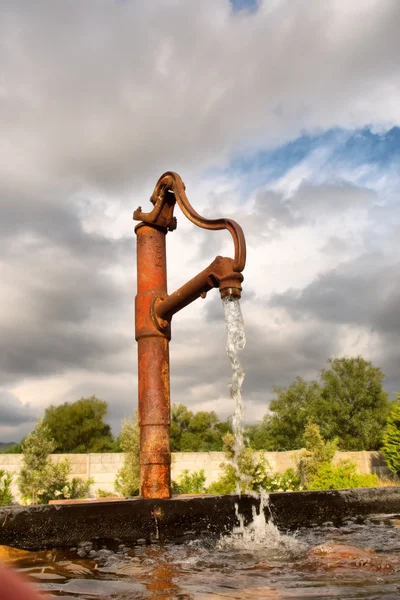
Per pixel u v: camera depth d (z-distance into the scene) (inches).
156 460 127.1
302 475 478.3
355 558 73.3
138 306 139.7
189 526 96.3
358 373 1312.7
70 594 52.9
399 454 461.1
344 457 558.6
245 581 59.9
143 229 146.3
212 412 1304.1
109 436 1414.9
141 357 135.8
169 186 144.1
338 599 48.9
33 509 80.0
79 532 83.5
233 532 101.7
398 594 51.1
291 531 104.1
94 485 487.8
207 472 523.5
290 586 56.4
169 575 64.0
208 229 127.3
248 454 415.8
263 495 108.5
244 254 114.7
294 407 1354.6
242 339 114.6
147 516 91.6
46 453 456.4
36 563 70.7
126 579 61.3
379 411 1274.6
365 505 122.6
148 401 131.3
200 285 121.6
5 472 457.7
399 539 92.8
